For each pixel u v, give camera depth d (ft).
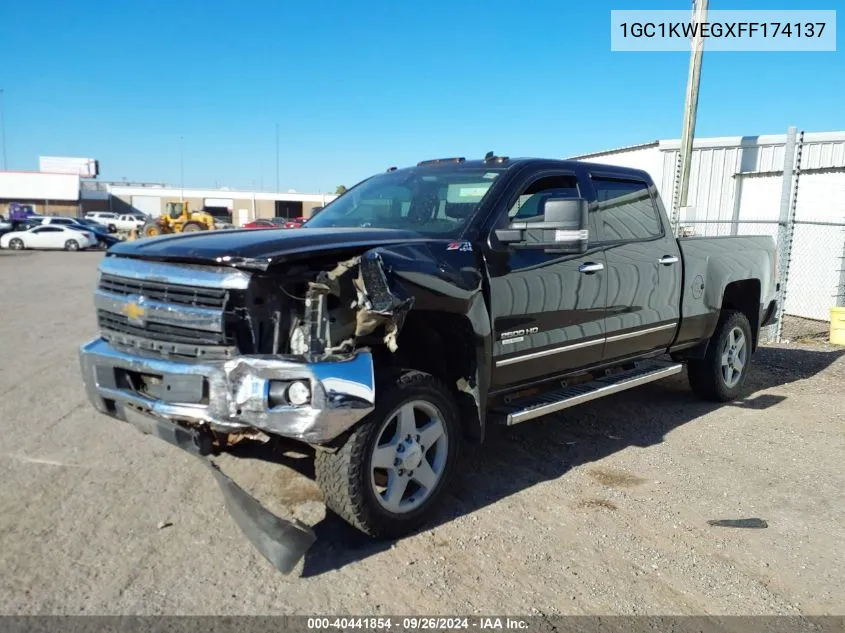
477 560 11.56
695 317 19.52
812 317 41.93
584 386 16.66
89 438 16.78
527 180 15.11
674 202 38.93
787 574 11.47
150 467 15.05
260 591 10.44
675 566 11.59
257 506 10.60
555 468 15.84
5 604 9.89
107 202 260.42
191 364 11.02
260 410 10.44
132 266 11.98
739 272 21.25
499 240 13.71
